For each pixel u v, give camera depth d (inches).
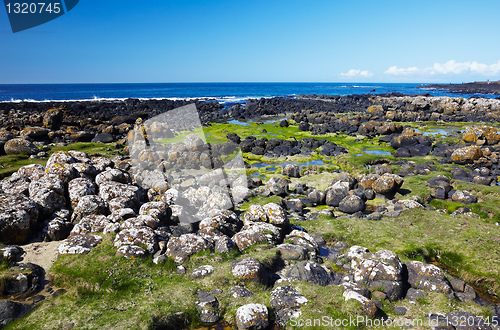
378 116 1900.8
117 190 350.6
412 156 1002.7
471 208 506.9
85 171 394.0
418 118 1883.6
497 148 1037.2
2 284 240.7
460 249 348.2
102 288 243.6
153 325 209.3
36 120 1393.9
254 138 1177.4
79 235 301.1
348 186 577.6
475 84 6978.4
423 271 283.9
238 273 261.1
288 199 567.2
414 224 422.9
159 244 297.1
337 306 232.1
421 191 594.6
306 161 959.6
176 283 254.8
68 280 253.1
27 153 761.0
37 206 323.3
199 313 226.5
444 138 1251.2
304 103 2677.2
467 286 286.8
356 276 279.3
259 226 344.2
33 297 240.8
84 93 4790.8
